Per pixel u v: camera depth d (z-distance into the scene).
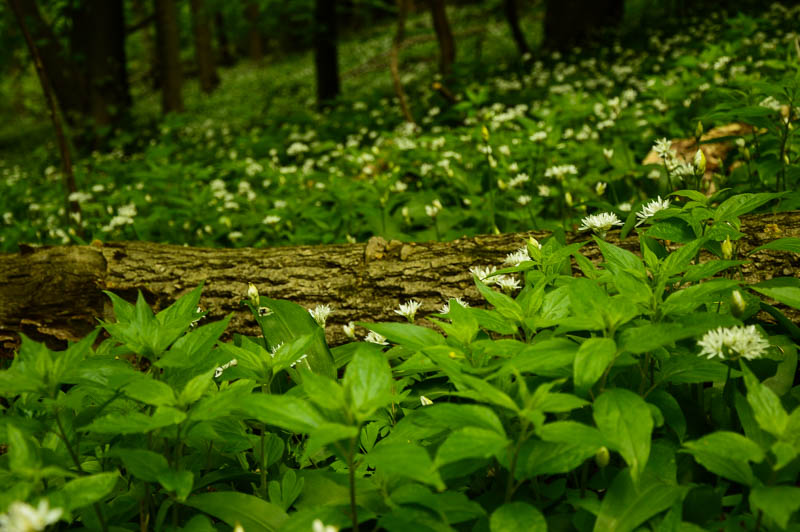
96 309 3.32
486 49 18.00
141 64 32.84
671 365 1.87
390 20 33.00
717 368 1.80
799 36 7.42
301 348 1.92
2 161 16.33
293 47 33.91
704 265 1.89
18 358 2.01
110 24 13.87
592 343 1.57
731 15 12.84
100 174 9.54
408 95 12.80
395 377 2.47
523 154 5.40
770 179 3.60
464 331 1.89
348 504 1.76
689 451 1.58
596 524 1.59
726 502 1.69
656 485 1.63
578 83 9.23
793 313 2.52
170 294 3.30
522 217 4.37
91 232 5.80
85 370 1.84
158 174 6.42
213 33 34.22
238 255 3.45
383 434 2.28
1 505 1.42
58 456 1.89
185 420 1.61
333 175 5.76
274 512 1.78
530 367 1.61
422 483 1.76
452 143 6.29
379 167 6.57
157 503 2.03
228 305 3.23
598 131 6.08
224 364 1.98
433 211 4.01
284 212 5.05
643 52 11.32
